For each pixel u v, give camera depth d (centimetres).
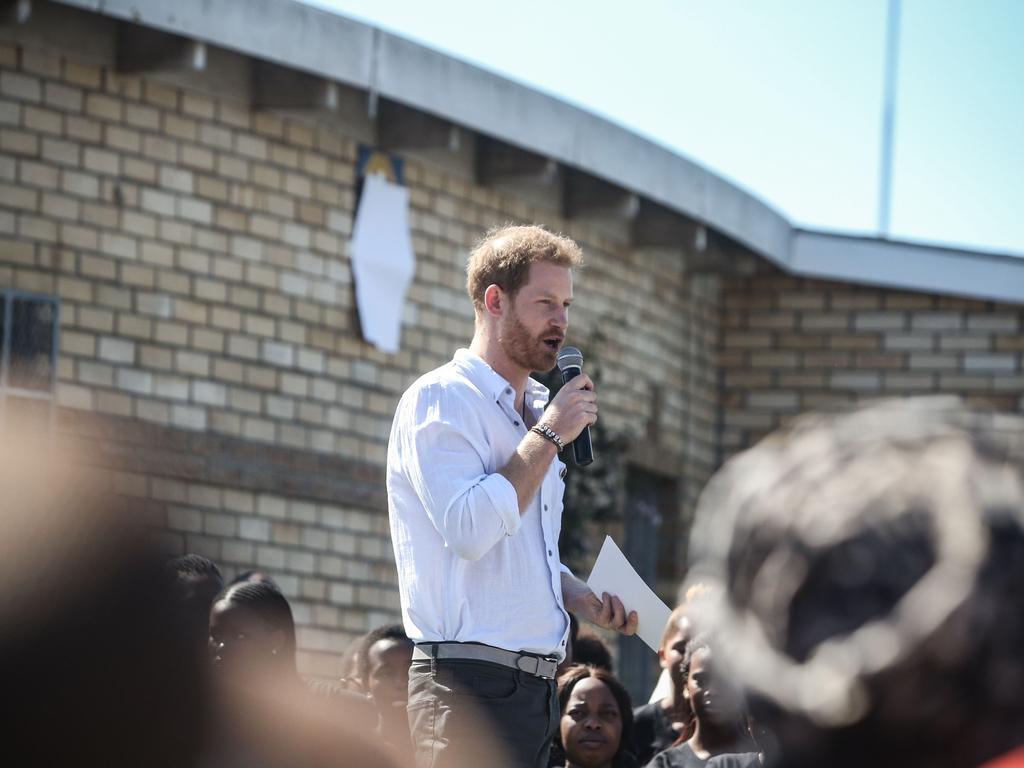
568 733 775
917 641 122
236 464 1284
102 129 1232
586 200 1616
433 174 1484
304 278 1361
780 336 1844
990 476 125
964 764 124
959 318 1795
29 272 1187
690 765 632
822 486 129
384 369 1424
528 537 545
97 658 174
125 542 176
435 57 1380
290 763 211
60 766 174
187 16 1210
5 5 1161
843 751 127
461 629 532
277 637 657
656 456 1723
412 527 544
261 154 1338
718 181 1683
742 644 131
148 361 1247
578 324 1636
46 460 176
